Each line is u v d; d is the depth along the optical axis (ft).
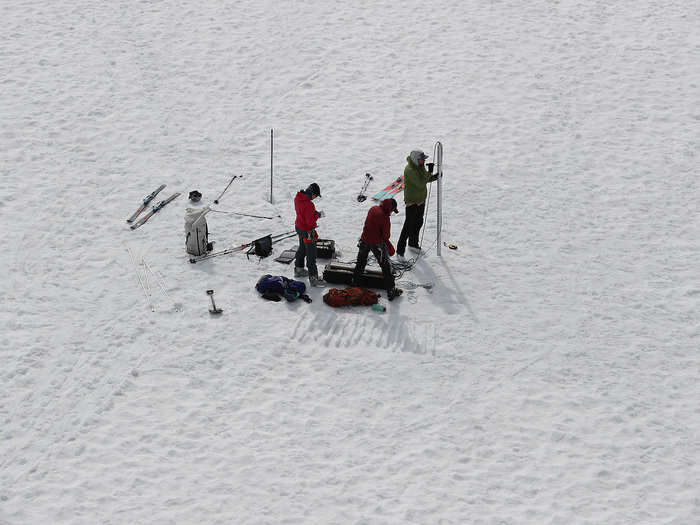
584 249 122.83
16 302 108.27
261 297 110.83
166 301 109.40
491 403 94.79
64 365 97.96
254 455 87.25
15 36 181.16
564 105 161.99
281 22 191.11
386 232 106.52
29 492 81.92
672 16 193.57
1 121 151.12
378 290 113.19
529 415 93.30
